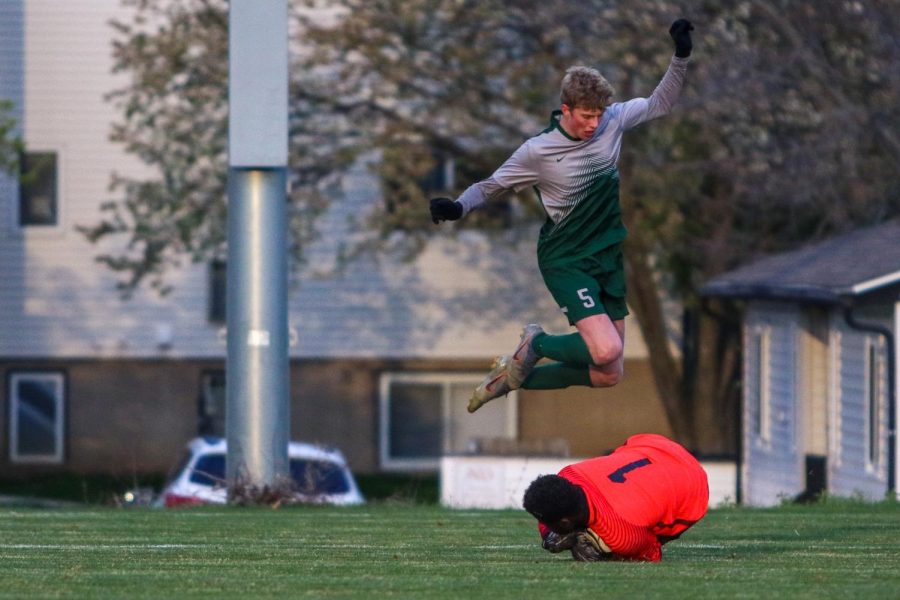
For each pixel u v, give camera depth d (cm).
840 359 6250
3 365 10012
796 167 7000
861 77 6962
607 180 2388
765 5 6994
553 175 2370
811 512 4225
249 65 4762
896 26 6881
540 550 2738
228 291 4856
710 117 7081
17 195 9925
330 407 10131
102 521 3669
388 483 9512
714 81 6850
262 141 4775
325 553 2672
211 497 5272
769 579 2177
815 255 6631
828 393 6384
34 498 8762
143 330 10056
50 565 2441
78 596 2009
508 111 8088
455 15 7588
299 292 10081
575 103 2314
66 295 10006
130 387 10069
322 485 5678
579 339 2398
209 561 2519
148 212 8619
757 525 3519
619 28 7188
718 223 7875
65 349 10025
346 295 10094
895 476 5591
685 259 8275
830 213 7200
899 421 5600
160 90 8088
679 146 7469
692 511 2397
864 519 3794
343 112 8094
